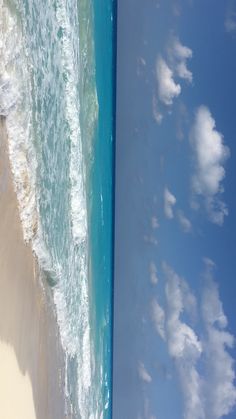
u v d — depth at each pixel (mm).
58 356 17328
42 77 14695
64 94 17328
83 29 19969
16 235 12578
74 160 18531
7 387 11820
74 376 19984
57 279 16500
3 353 11719
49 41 15438
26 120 12984
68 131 17922
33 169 13703
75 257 19344
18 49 12438
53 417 16594
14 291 12539
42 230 14766
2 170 11578
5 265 11930
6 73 11578
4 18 11555
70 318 18906
